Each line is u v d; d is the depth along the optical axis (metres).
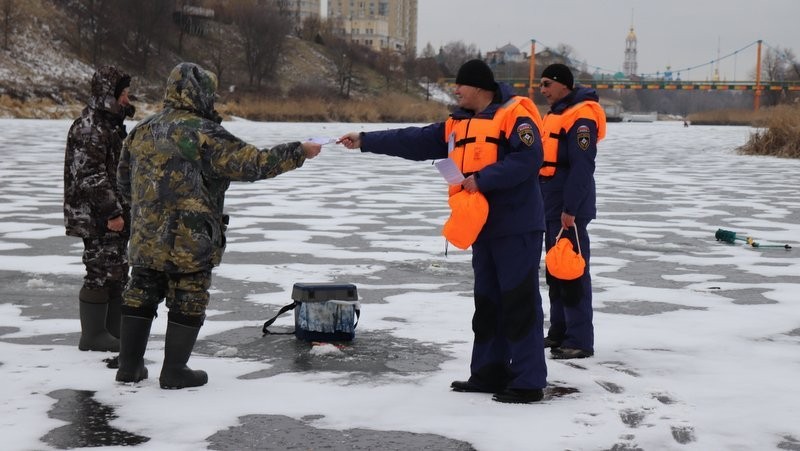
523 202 4.75
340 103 78.00
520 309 4.74
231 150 4.68
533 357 4.73
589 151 5.52
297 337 5.98
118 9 76.19
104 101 5.45
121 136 5.54
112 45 74.81
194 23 87.06
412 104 82.25
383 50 111.81
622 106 180.62
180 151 4.69
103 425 4.30
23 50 66.50
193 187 4.73
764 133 31.06
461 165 4.79
